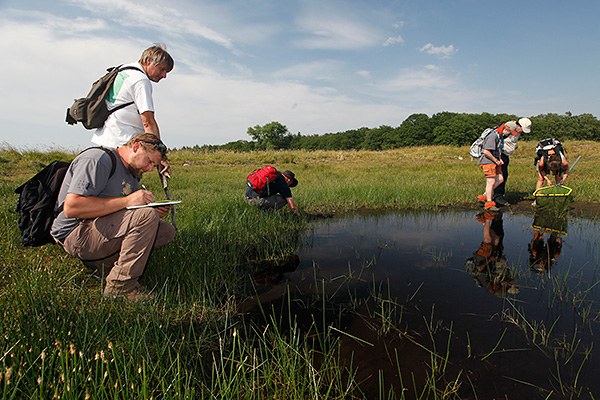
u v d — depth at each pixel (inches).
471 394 68.2
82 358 65.0
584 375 73.1
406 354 81.4
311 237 182.1
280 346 76.8
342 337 88.5
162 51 120.6
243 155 721.6
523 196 295.9
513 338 86.7
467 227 201.2
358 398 67.8
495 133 237.9
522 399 66.7
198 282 116.7
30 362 63.6
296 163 653.9
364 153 847.1
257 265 141.2
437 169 537.0
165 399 62.4
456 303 105.6
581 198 271.1
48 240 99.4
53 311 81.2
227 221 188.2
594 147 848.9
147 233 97.4
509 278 124.3
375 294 112.7
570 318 95.8
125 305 95.7
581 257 145.2
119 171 99.7
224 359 79.3
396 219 225.3
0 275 104.7
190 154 727.1
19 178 337.1
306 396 68.4
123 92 113.3
